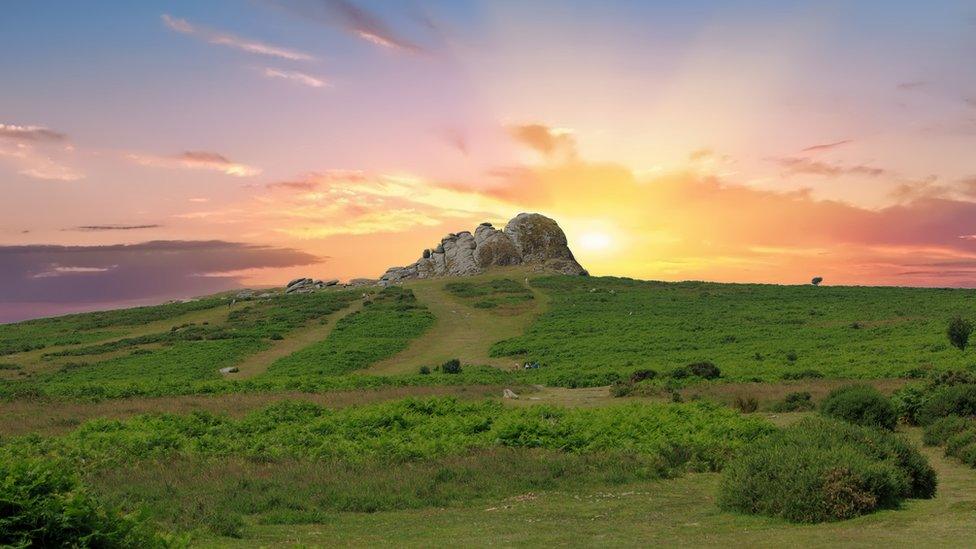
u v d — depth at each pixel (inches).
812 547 434.3
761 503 551.8
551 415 1087.6
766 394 1461.6
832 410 1023.0
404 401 1219.2
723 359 2475.4
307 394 1649.9
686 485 705.0
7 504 356.5
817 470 547.2
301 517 569.3
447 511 609.0
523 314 4384.8
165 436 909.8
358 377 2073.1
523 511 601.0
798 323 3528.5
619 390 1636.3
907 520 497.7
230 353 3157.0
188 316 4822.8
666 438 906.1
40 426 1120.8
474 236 7711.6
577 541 486.6
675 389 1664.6
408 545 481.7
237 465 764.6
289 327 3983.8
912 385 1227.2
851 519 515.8
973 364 1769.2
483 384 1978.3
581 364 2650.1
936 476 681.0
